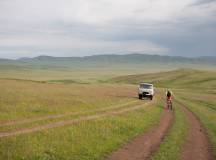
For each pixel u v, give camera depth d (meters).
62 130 21.78
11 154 15.05
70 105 39.62
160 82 198.12
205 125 31.56
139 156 17.28
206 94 105.06
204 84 170.12
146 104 50.59
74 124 24.78
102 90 87.81
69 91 72.75
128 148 19.12
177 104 58.75
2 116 27.28
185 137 23.89
